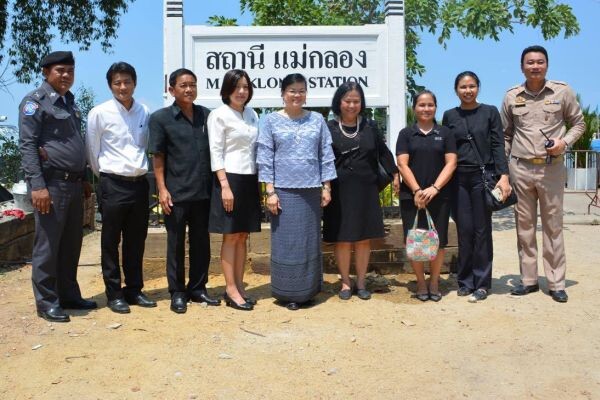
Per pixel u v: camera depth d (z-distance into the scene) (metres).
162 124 4.79
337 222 5.12
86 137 4.80
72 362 3.80
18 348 4.05
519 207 5.34
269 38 6.79
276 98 6.82
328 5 10.59
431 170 5.11
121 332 4.37
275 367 3.73
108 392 3.39
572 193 17.56
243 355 3.92
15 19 16.17
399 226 6.18
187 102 4.81
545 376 3.61
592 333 4.34
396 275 6.19
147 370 3.68
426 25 10.35
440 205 5.17
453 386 3.47
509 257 7.52
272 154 4.91
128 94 4.77
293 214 4.91
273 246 5.02
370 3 10.50
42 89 4.53
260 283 5.89
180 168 4.82
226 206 4.78
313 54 6.83
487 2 9.85
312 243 4.99
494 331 4.40
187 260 6.07
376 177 5.21
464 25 9.92
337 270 6.20
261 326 4.51
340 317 4.75
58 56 4.54
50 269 4.66
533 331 4.39
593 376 3.61
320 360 3.84
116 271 4.92
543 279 6.05
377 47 6.88
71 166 4.61
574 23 10.07
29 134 4.45
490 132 5.20
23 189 8.97
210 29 6.75
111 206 4.77
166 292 5.55
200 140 4.88
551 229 5.23
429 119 5.14
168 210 4.86
